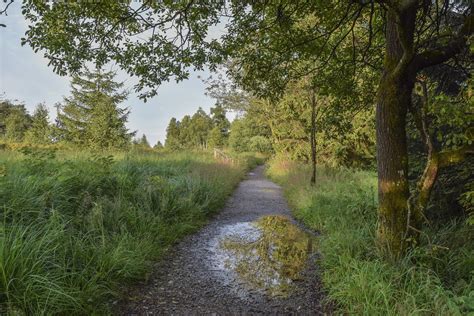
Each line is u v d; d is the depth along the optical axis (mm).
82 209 4488
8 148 10445
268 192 12055
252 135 29391
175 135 64812
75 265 3418
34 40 3908
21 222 3496
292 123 15078
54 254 3201
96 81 20078
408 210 3574
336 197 7570
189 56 4734
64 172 5324
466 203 3697
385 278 3221
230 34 5086
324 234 5922
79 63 4398
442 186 4824
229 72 5730
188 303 3455
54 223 3623
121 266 3762
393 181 3770
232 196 10875
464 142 3303
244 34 4922
